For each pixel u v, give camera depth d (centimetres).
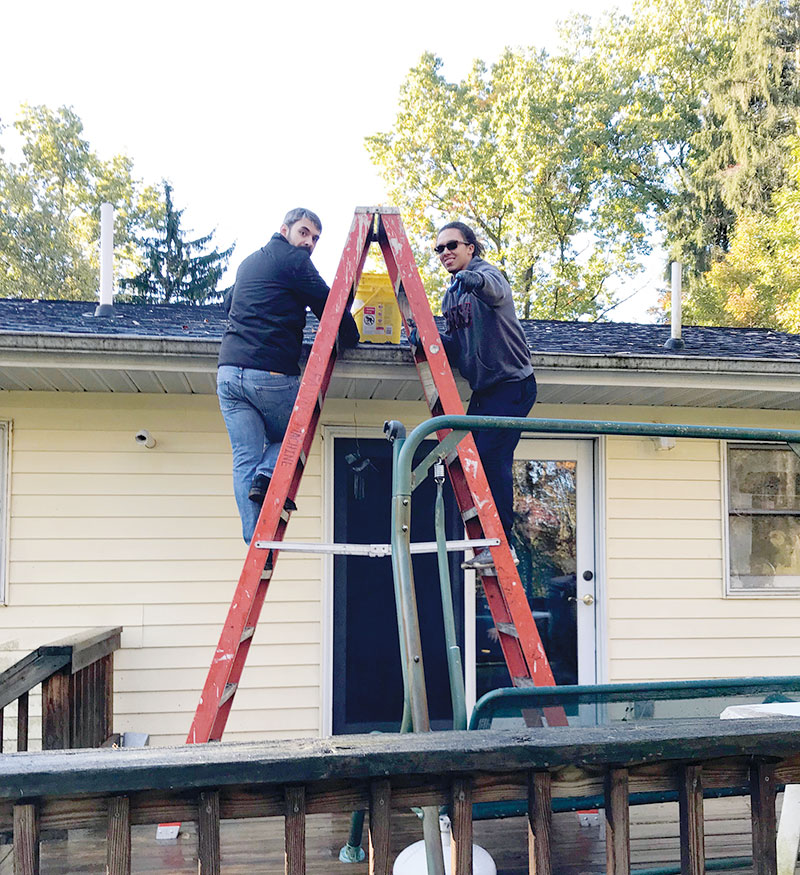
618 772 205
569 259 2419
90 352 436
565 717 313
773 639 578
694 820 208
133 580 518
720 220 2294
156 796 184
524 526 566
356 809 196
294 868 187
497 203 2348
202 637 520
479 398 400
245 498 373
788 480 595
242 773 180
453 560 552
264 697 523
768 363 491
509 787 203
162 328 543
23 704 401
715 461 582
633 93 2428
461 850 196
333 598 540
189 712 514
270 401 376
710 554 576
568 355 473
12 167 2916
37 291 2750
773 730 209
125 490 521
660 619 566
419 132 2425
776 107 2194
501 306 377
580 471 573
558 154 2306
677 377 494
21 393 515
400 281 367
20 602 507
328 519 539
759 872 212
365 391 497
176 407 529
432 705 543
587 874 363
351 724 533
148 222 3309
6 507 510
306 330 521
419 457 553
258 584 337
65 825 181
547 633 561
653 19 2447
